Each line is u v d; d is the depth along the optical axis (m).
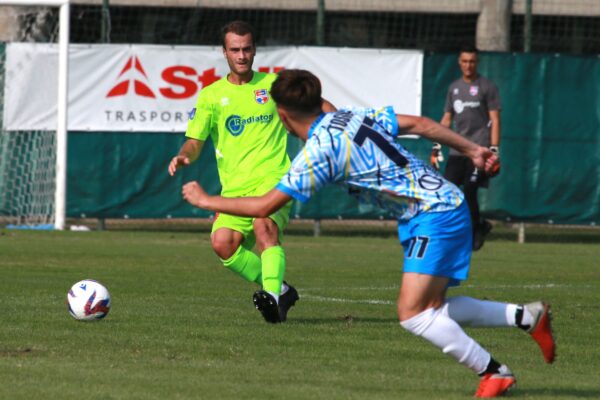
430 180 18.86
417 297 18.67
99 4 70.00
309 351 24.06
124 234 60.56
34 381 19.81
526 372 22.19
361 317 30.16
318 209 60.91
